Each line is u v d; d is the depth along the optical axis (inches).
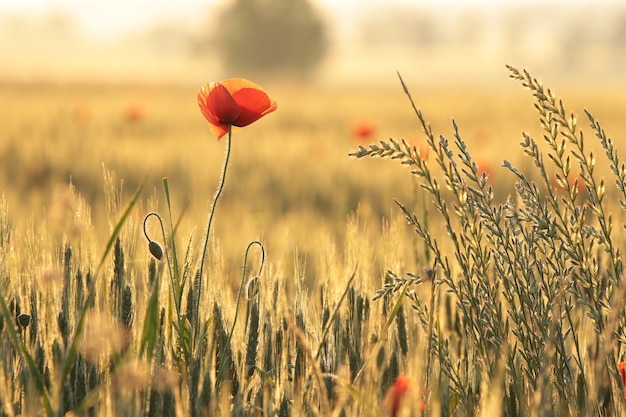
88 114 401.1
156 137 389.4
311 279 96.7
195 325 77.6
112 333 74.0
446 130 473.7
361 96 952.3
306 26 2196.1
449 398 78.1
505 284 78.2
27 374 76.5
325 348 79.8
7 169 263.3
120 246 78.0
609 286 80.2
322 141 383.6
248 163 295.0
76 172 262.5
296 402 76.8
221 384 77.0
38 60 3887.8
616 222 87.1
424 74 3794.3
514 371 77.2
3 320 77.4
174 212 180.1
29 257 80.5
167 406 73.7
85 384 75.9
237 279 86.4
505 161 78.3
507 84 2861.7
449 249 89.0
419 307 79.8
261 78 2209.6
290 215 189.2
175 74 2623.0
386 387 78.9
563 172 78.0
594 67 4596.5
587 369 80.3
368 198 223.5
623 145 338.3
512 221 78.2
